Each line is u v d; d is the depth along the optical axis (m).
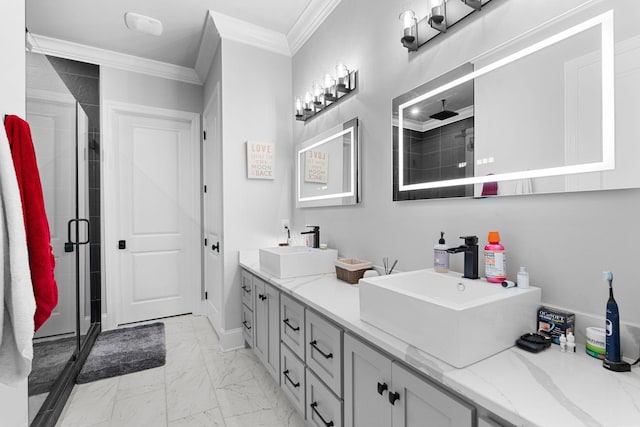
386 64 1.70
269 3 2.32
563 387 0.70
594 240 0.90
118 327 3.05
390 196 1.67
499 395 0.66
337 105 2.13
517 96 1.08
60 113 2.28
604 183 0.86
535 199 1.04
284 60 2.82
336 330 1.23
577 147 0.92
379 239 1.76
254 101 2.68
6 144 0.96
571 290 0.95
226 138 2.57
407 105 1.53
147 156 3.22
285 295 1.71
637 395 0.67
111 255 3.03
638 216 0.82
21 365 0.98
